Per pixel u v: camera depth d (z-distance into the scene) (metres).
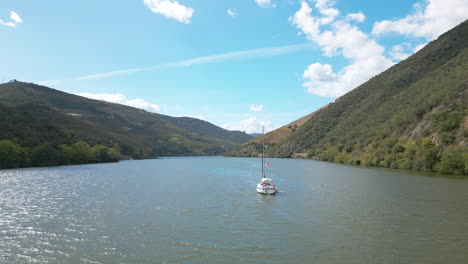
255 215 41.59
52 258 26.08
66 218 39.75
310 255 26.58
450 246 28.69
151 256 26.47
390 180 81.25
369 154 140.38
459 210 43.53
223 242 30.06
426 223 36.69
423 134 116.69
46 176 93.94
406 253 27.00
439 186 68.25
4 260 25.66
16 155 124.00
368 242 29.97
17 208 45.84
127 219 39.31
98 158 184.75
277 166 149.00
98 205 48.41
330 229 34.50
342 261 25.22
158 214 42.25
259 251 27.56
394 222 37.34
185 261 25.34
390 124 154.12
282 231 33.81
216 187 71.62
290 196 57.41
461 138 100.19
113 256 26.48
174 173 112.88
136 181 83.81
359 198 54.25
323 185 73.25
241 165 166.12
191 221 38.34
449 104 119.38
